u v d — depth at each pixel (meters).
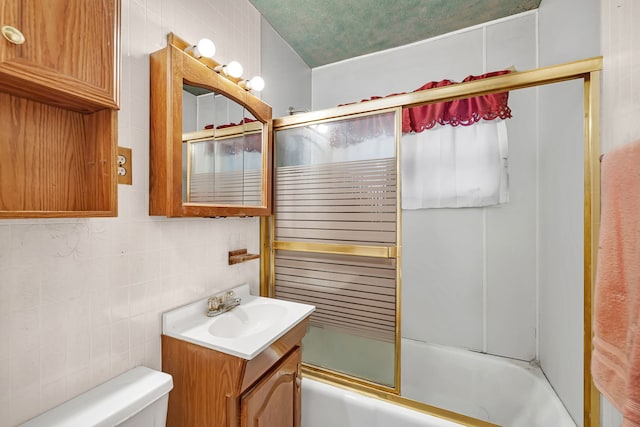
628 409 0.53
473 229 1.84
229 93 1.20
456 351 1.84
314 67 2.30
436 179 1.84
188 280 1.13
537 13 1.65
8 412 0.65
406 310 2.03
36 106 0.68
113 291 0.87
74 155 0.75
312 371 1.47
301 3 1.55
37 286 0.70
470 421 1.15
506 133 1.67
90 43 0.67
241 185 1.32
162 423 0.85
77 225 0.78
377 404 1.27
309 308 1.26
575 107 1.18
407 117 1.82
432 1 1.57
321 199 1.45
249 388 0.95
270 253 1.58
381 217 1.31
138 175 0.94
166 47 0.94
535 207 1.68
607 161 0.67
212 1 1.26
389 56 2.05
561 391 1.34
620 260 0.61
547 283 1.53
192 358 0.96
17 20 0.54
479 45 1.80
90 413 0.71
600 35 0.95
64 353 0.75
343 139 1.41
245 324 1.24
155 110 0.96
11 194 0.64
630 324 0.57
